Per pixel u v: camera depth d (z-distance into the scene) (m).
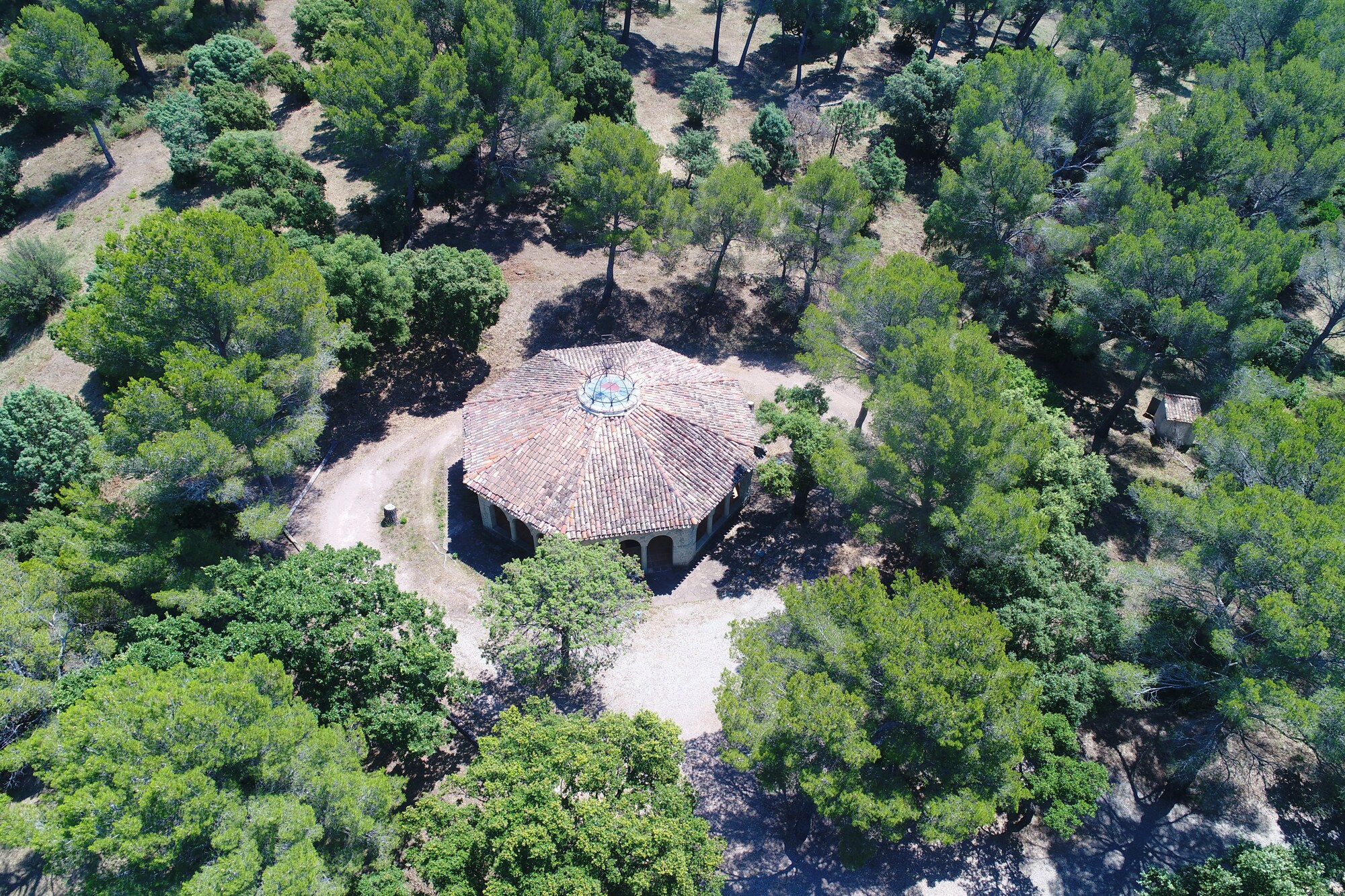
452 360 62.50
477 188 77.56
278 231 65.75
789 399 53.47
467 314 57.16
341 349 53.75
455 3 72.00
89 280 57.06
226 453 41.22
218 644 35.81
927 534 43.25
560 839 28.84
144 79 87.88
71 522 46.94
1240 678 35.66
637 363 54.50
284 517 43.84
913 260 49.94
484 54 65.31
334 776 29.91
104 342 42.81
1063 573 43.88
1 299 63.88
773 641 36.69
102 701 28.22
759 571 49.50
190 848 27.69
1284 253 53.31
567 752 30.97
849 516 49.47
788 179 80.56
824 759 33.06
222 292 42.47
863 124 78.75
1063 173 74.19
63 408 52.47
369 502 52.81
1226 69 75.19
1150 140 65.19
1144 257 51.97
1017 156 58.31
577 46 75.56
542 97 66.06
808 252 63.91
